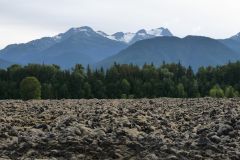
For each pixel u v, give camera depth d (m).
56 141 12.06
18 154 11.33
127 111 24.02
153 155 10.89
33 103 38.50
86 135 13.09
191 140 13.65
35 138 12.83
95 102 43.38
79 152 11.38
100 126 16.38
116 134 13.75
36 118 20.67
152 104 36.81
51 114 23.09
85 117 20.47
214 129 15.54
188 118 21.19
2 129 15.16
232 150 12.19
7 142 13.01
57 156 11.13
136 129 15.99
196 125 18.33
